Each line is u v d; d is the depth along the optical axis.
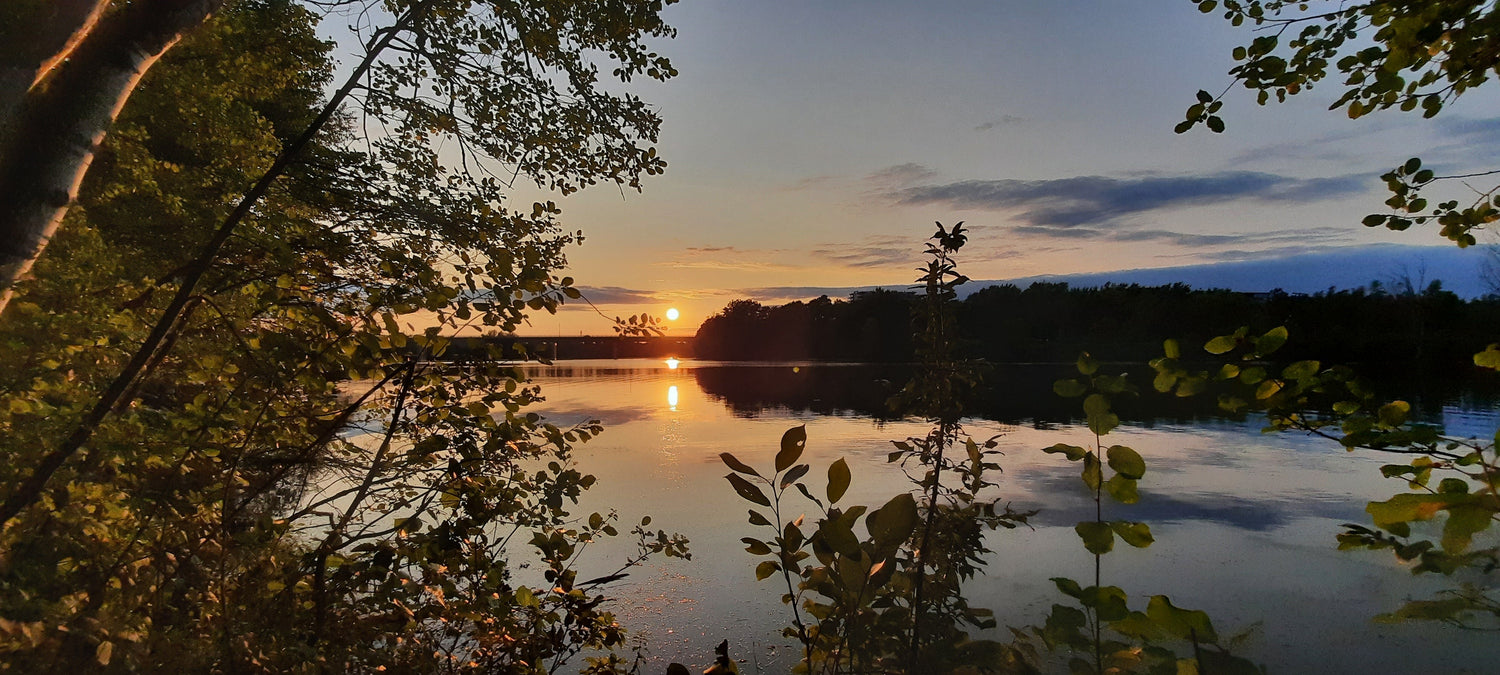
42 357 2.46
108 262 2.93
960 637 2.03
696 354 130.88
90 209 4.37
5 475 2.43
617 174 5.29
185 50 5.25
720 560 8.41
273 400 3.22
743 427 22.41
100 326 2.64
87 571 2.59
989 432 19.59
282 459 3.22
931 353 2.45
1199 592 7.36
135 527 2.70
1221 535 9.72
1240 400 1.95
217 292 3.54
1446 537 1.31
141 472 2.91
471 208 4.98
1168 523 10.35
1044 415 24.95
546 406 29.20
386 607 3.00
